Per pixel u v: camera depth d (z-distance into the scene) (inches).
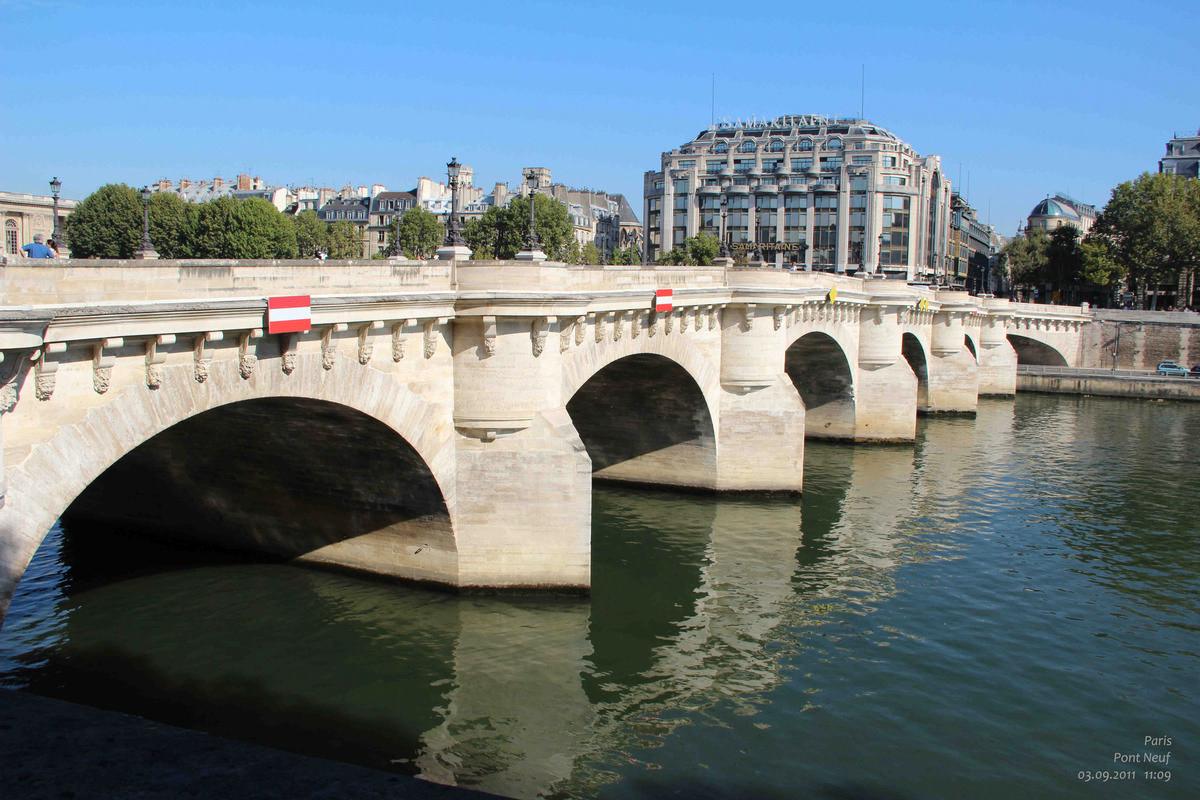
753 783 1021.8
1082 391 4781.0
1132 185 6092.5
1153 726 1184.8
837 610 1542.8
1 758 373.7
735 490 2229.3
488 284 1390.3
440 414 1389.0
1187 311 5880.9
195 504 1616.6
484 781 1006.4
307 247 5802.2
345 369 1188.5
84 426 872.9
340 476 1446.9
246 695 1155.3
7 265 791.1
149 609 1391.5
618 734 1115.3
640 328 1820.9
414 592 1469.0
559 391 1487.5
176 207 4443.9
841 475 2576.3
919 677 1302.9
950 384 3858.3
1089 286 7199.8
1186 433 3464.6
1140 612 1574.8
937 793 1016.9
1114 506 2284.7
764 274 2191.2
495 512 1437.0
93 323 846.5
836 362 3009.4
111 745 388.2
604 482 2333.9
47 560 1596.9
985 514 2185.0
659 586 1617.9
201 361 986.7
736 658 1341.0
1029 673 1327.5
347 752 1045.8
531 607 1429.6
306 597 1443.2
